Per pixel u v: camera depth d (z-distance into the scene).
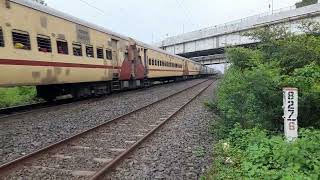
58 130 9.91
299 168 5.07
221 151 7.09
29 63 13.11
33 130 9.78
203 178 5.55
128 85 25.97
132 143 8.35
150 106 16.09
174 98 20.36
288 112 6.42
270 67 8.66
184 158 6.93
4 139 8.57
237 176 5.48
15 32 12.42
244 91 8.70
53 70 14.71
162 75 36.78
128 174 5.89
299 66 8.51
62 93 17.28
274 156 5.74
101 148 7.79
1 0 11.75
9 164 6.11
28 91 21.75
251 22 40.50
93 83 19.83
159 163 6.57
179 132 9.74
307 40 8.73
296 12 32.12
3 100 18.02
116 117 12.12
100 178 5.58
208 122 11.25
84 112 13.60
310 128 7.04
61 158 6.90
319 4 29.97
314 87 7.00
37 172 5.98
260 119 7.72
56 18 15.16
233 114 8.72
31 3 13.58
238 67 13.99
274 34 11.02
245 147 7.09
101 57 19.92
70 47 16.27
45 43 14.27
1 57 11.65
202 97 20.70
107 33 21.02
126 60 24.58
